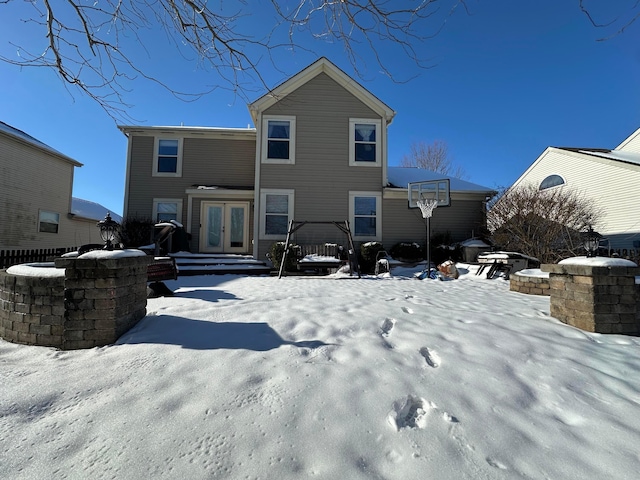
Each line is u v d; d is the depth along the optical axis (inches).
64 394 79.1
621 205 464.8
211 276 317.7
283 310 146.0
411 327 124.2
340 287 234.2
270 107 422.0
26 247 525.7
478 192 438.6
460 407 73.8
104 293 110.6
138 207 470.0
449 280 302.0
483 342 109.5
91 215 710.5
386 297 187.6
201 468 56.4
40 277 116.6
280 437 63.7
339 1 125.4
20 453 60.2
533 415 72.0
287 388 79.9
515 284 220.8
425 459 58.6
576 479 54.9
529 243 369.4
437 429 66.6
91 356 101.3
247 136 491.5
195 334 114.8
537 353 102.2
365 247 387.9
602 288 122.0
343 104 429.4
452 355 99.3
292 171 418.3
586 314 123.3
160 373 88.0
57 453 60.2
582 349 106.3
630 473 55.9
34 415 71.2
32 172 537.3
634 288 122.0
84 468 56.7
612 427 68.1
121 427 66.8
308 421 68.2
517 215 391.2
